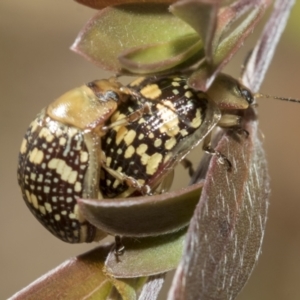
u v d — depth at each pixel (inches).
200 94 3.0
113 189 3.0
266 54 3.0
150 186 3.0
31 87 5.3
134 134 3.0
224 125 3.0
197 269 2.7
